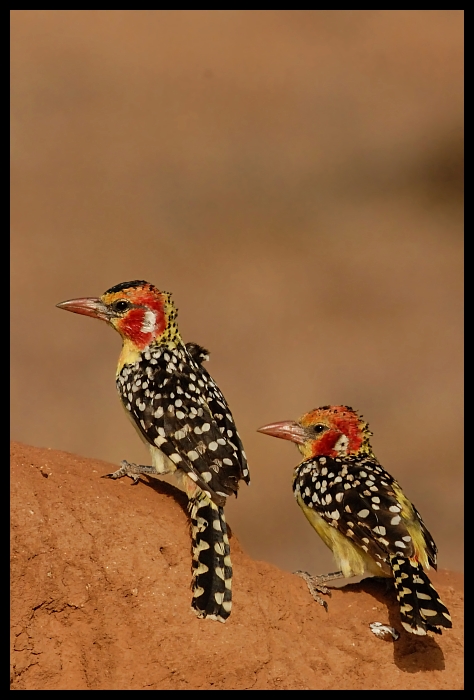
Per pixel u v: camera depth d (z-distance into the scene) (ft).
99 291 141.18
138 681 34.88
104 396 114.83
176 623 35.35
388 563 38.11
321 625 38.32
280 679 36.04
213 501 37.19
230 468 37.45
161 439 38.09
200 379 40.55
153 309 41.81
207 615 35.17
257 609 36.60
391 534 38.32
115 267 148.56
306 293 146.30
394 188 183.01
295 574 40.11
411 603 36.17
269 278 150.00
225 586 35.70
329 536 41.37
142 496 38.22
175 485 40.34
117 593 35.27
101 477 38.40
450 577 44.55
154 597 35.42
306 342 131.85
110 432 108.68
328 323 137.59
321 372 124.57
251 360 126.52
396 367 126.52
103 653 35.09
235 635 35.73
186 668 35.19
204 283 147.54
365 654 37.63
